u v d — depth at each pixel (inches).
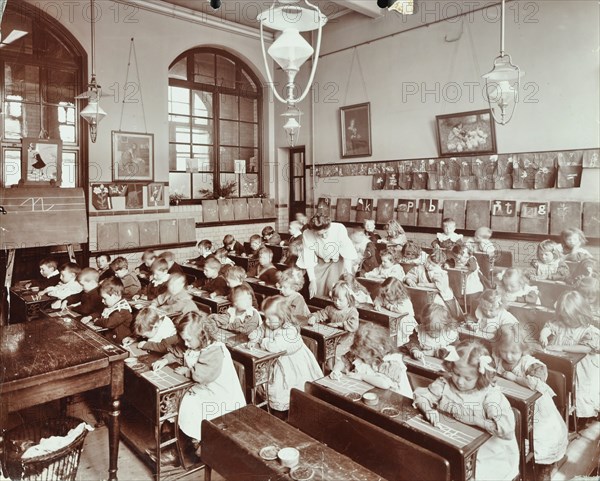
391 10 339.9
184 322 134.1
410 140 342.0
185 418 131.8
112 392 119.3
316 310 203.3
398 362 128.9
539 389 125.2
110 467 121.7
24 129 308.5
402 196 349.4
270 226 410.6
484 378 104.6
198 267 303.9
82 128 330.3
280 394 153.5
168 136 375.6
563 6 257.6
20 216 265.7
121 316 173.5
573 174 259.0
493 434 100.7
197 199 413.1
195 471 128.6
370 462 99.9
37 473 112.2
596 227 250.4
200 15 390.0
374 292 216.8
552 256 208.2
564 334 146.2
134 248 347.9
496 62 171.8
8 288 246.2
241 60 442.0
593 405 146.6
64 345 125.0
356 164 382.6
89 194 331.9
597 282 164.4
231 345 157.5
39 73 311.4
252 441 96.4
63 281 235.8
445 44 315.6
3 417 109.6
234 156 446.6
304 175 434.3
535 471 121.3
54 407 167.9
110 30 339.3
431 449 96.3
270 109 452.1
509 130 285.3
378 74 359.9
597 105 249.9
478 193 302.8
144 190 358.9
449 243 283.9
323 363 160.9
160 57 369.1
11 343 127.3
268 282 249.8
